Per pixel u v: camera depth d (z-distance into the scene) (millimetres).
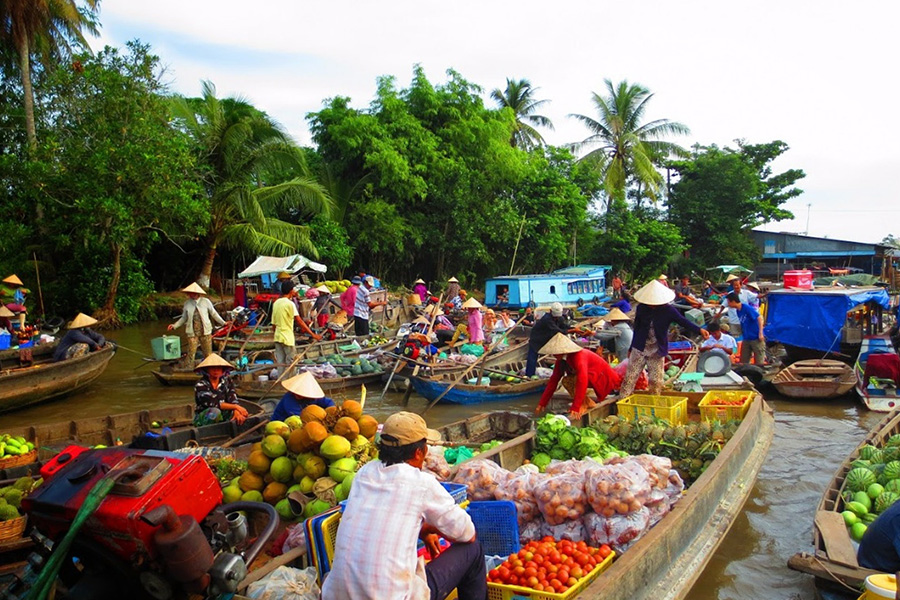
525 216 32312
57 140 19094
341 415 5410
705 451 6441
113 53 18953
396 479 3152
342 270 30031
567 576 3822
